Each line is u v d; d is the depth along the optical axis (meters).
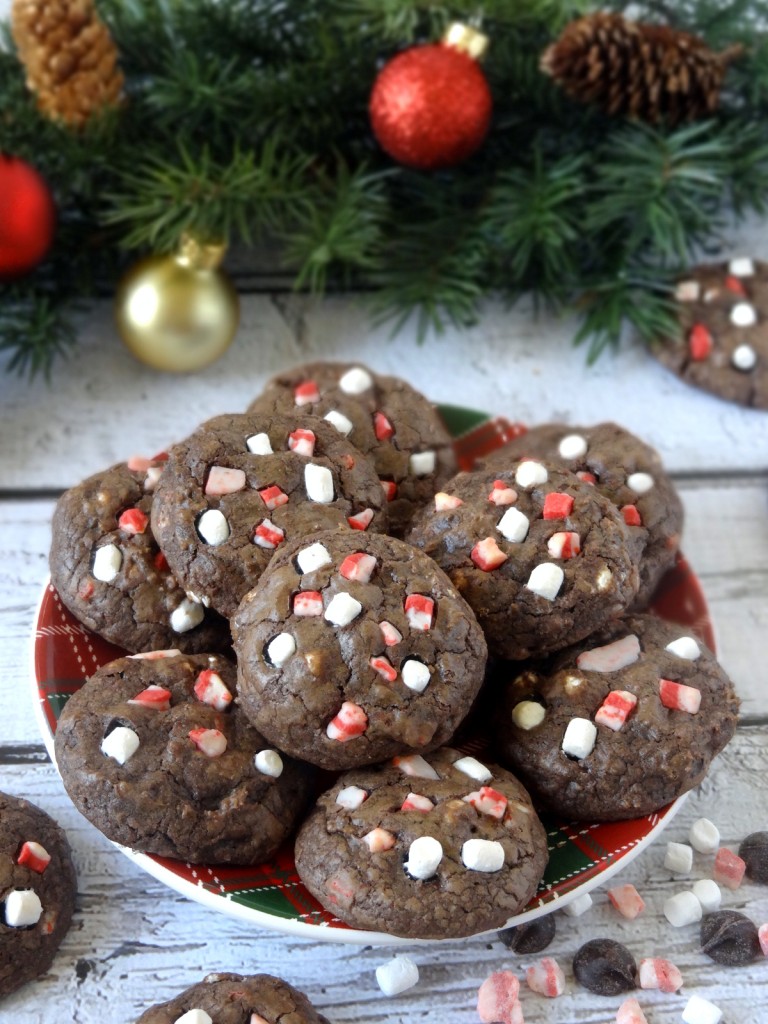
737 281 0.49
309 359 0.48
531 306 0.51
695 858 0.35
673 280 0.48
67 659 0.35
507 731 0.33
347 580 0.31
